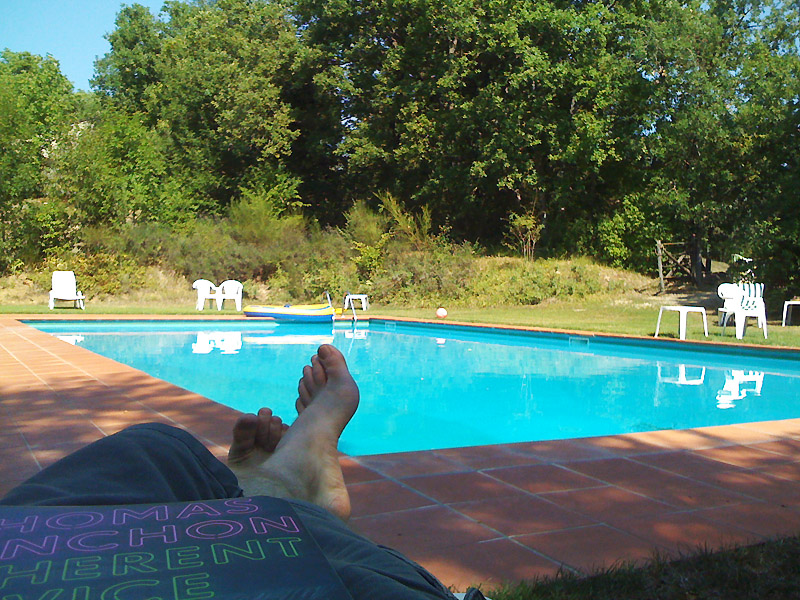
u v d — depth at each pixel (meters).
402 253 18.58
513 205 21.61
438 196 21.72
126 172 20.53
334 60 22.92
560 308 16.52
